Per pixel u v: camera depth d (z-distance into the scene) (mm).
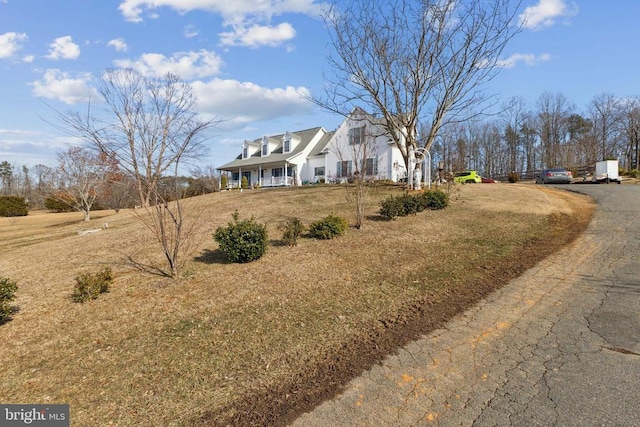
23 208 29031
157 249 7605
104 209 31000
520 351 2830
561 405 2146
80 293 4543
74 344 3314
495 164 50719
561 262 5234
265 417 2178
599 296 3863
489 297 4070
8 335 3594
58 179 19875
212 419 2176
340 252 6449
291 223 7621
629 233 6633
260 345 3109
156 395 2438
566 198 12156
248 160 34562
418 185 14789
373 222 9031
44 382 2676
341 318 3639
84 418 2223
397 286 4586
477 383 2436
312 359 2852
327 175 26922
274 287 4715
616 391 2252
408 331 3301
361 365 2736
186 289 4789
